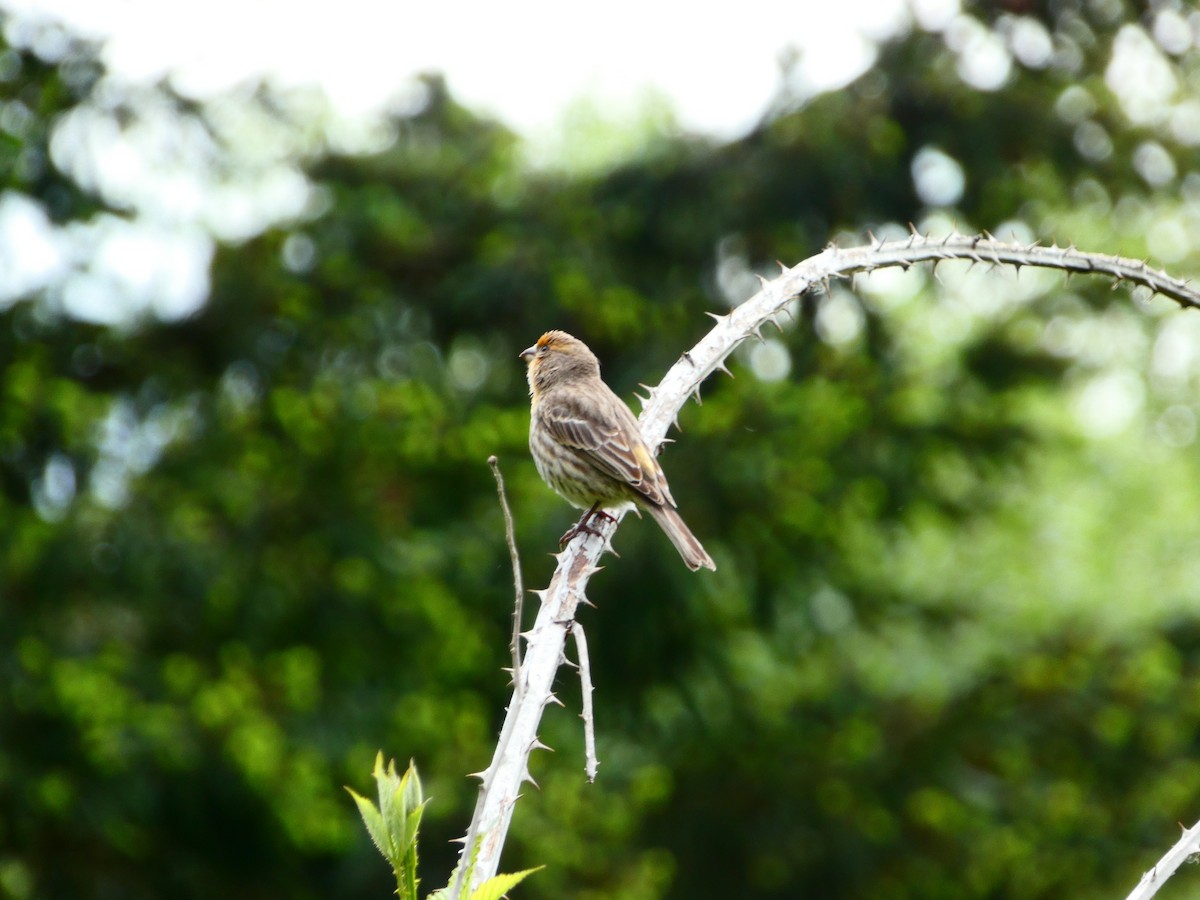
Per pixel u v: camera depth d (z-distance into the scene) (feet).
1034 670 62.49
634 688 59.21
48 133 51.26
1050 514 83.05
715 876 62.39
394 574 58.18
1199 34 56.03
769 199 57.00
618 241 59.88
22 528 53.57
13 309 53.62
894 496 58.65
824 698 63.67
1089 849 61.05
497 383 59.98
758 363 59.36
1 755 51.13
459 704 60.90
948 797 61.87
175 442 57.88
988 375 59.57
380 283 60.08
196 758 53.62
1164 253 70.79
